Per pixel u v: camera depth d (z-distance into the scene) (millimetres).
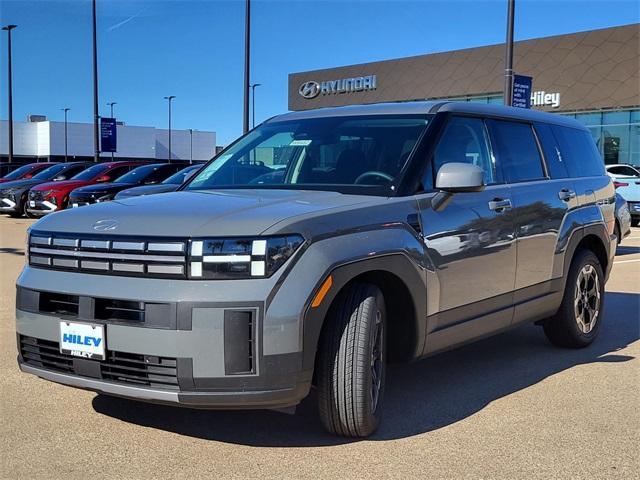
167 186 11641
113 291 3426
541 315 5453
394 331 4191
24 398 4527
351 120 4961
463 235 4422
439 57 36000
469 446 3812
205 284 3326
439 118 4684
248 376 3326
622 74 29344
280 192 4266
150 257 3389
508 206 4891
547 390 4844
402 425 4125
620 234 9062
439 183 4184
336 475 3424
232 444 3805
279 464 3547
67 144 78938
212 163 5227
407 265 3951
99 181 19438
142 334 3354
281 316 3326
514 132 5398
